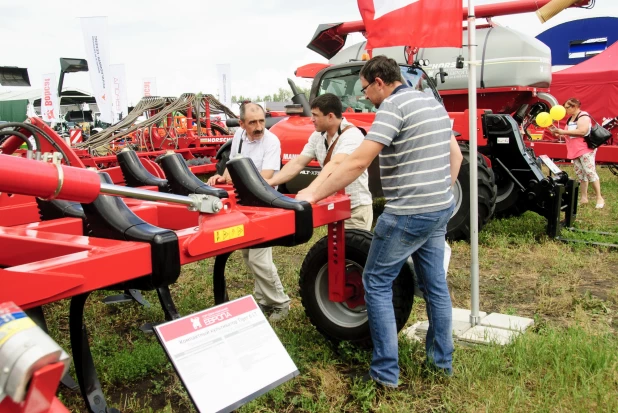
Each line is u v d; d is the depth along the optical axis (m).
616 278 4.67
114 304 4.08
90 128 18.72
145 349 3.14
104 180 2.22
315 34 8.30
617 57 13.37
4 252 2.19
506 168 6.20
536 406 2.53
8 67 17.70
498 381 2.74
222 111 12.91
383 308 2.71
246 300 2.21
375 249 2.70
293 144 6.04
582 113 7.79
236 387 2.01
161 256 1.99
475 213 3.51
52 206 2.81
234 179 2.70
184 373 1.91
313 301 3.23
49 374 0.86
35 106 22.72
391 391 2.73
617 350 3.06
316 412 2.60
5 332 0.89
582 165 7.89
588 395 2.57
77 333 2.22
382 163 2.69
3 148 3.49
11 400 0.85
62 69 17.20
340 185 2.61
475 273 3.55
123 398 2.78
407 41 3.49
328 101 3.40
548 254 5.34
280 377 2.15
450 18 3.42
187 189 2.97
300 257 5.46
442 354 2.84
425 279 2.81
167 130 11.55
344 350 3.08
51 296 1.69
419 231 2.62
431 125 2.57
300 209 2.57
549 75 8.64
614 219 7.07
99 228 2.13
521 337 3.18
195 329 2.01
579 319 3.70
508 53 8.25
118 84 17.48
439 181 2.61
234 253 5.48
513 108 8.90
